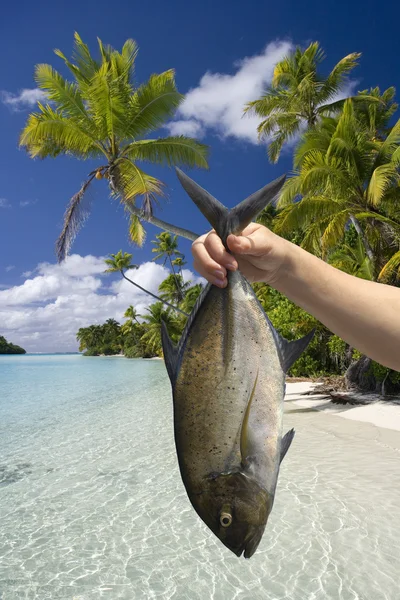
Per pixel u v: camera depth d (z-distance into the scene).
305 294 1.36
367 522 5.96
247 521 1.17
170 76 17.97
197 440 1.24
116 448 11.00
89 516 6.64
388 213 17.73
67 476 8.72
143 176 17.36
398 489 7.16
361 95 25.34
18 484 8.28
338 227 16.09
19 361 97.94
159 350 75.06
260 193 1.27
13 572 5.08
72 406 19.64
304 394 19.50
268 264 1.32
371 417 13.59
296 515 6.28
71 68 18.92
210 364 1.26
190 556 5.33
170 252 58.41
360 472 8.12
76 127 17.77
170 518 6.46
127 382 33.12
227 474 1.20
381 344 1.36
